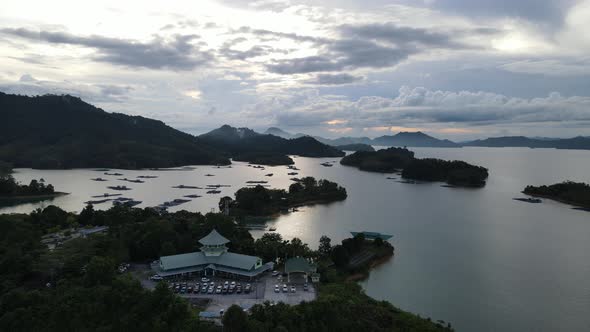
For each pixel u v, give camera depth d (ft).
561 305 551.18
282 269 579.89
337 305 436.35
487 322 498.69
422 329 433.07
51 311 403.95
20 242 572.10
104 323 401.29
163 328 385.50
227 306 444.96
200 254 569.64
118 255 576.61
